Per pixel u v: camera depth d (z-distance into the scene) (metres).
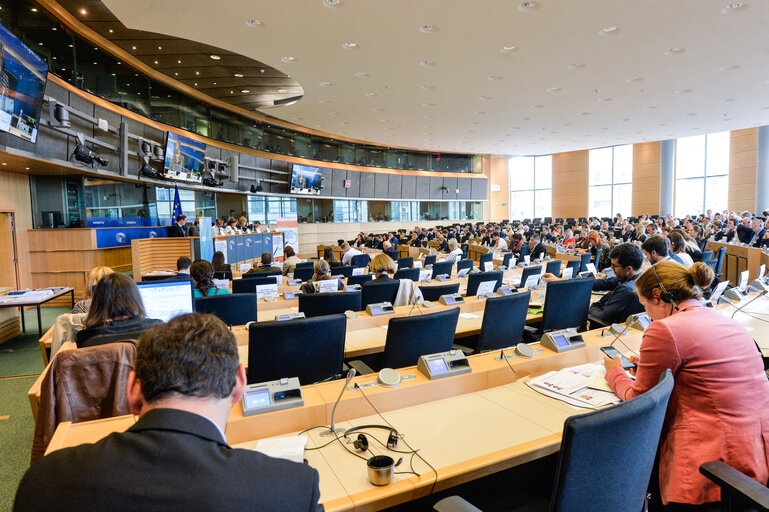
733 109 10.45
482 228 18.58
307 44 6.39
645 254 3.52
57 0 6.84
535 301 4.32
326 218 18.80
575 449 1.04
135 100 9.62
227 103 12.79
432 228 21.22
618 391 1.84
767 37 6.18
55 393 1.91
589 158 21.83
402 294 4.12
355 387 1.85
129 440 0.77
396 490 1.29
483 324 2.91
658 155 19.17
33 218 8.16
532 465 1.89
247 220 14.79
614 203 21.06
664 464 1.62
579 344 2.37
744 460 1.49
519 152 18.30
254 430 1.59
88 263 8.05
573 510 1.08
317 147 17.39
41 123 6.35
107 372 1.95
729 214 13.49
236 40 6.23
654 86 8.55
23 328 6.01
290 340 2.23
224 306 3.40
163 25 5.71
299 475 0.81
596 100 9.64
